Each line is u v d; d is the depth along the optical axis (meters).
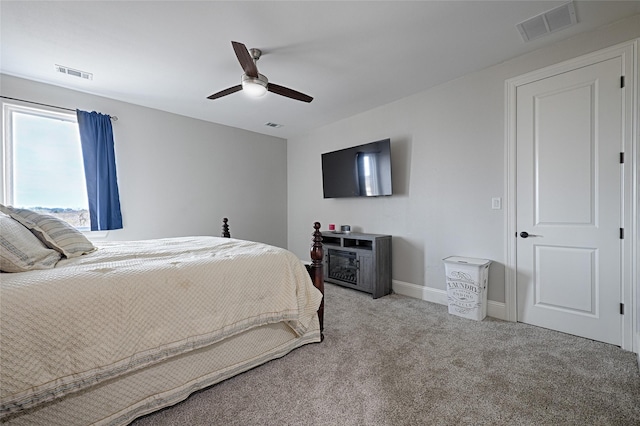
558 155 2.37
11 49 2.37
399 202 3.56
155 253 1.86
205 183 4.27
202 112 3.92
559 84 2.35
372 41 2.30
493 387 1.62
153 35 2.19
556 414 1.40
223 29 2.12
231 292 1.64
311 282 2.12
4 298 1.03
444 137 3.10
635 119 2.01
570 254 2.32
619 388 1.60
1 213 1.54
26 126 2.95
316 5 1.87
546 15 2.00
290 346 2.01
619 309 2.10
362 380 1.70
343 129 4.26
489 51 2.46
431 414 1.41
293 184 5.23
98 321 1.19
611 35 2.10
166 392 1.44
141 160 3.65
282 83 3.06
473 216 2.88
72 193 3.20
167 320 1.38
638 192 1.99
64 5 1.85
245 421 1.37
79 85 3.05
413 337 2.28
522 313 2.58
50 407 1.13
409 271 3.46
